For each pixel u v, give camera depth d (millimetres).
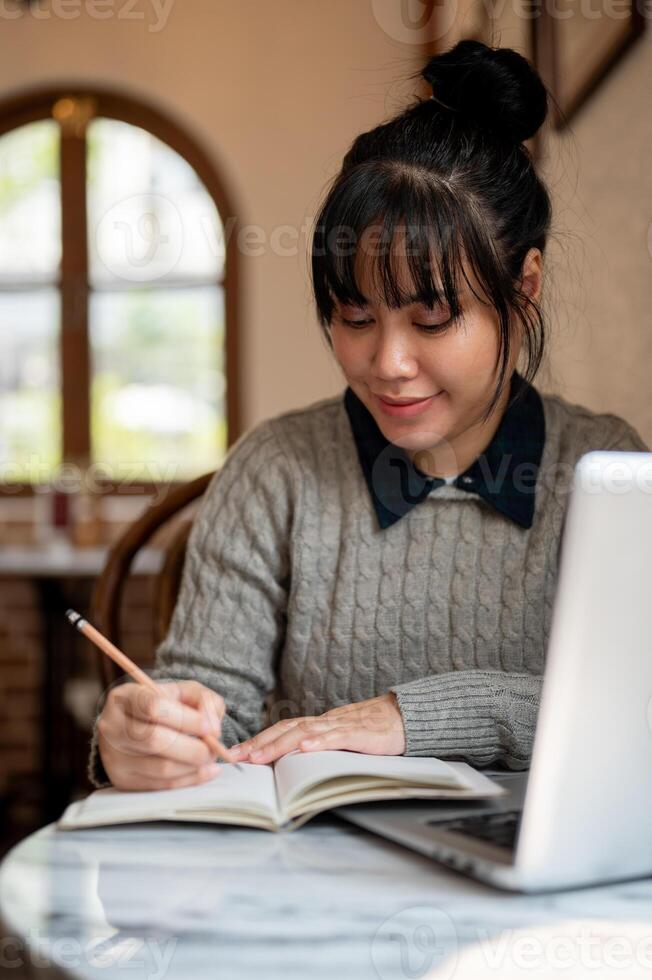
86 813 735
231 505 1188
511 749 914
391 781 753
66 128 4082
